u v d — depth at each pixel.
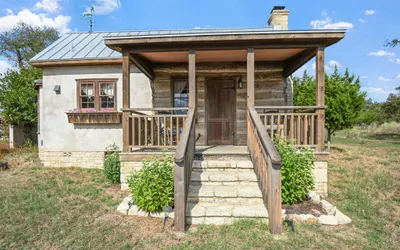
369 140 16.83
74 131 8.30
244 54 6.28
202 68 7.32
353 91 10.32
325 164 5.15
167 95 7.62
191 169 4.80
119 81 8.11
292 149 4.56
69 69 8.27
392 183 5.90
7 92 11.88
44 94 8.38
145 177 4.14
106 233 3.46
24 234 3.41
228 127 7.55
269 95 7.47
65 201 4.75
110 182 6.24
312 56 5.70
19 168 8.05
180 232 3.48
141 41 5.21
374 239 3.33
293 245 3.13
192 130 4.95
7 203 4.57
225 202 4.20
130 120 5.64
